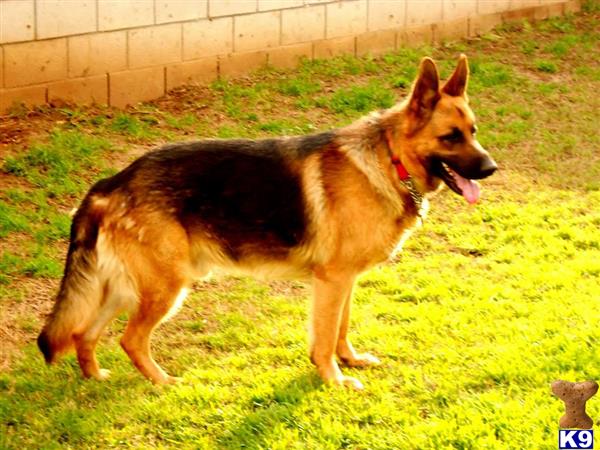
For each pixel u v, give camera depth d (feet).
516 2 28.63
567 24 28.96
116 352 17.11
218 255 16.30
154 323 16.22
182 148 16.24
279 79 24.81
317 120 23.43
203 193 16.05
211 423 15.42
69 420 15.49
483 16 28.07
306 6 25.25
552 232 20.13
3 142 21.50
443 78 25.17
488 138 23.27
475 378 15.99
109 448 15.12
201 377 16.38
